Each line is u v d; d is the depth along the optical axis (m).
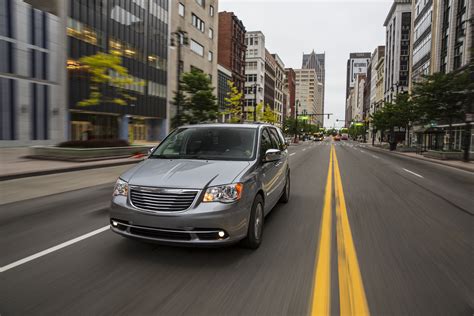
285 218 5.90
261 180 4.42
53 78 25.73
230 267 3.62
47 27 25.03
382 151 40.78
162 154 4.89
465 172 16.25
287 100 132.25
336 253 4.14
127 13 33.75
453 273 3.57
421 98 26.72
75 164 13.86
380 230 5.24
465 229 5.38
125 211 3.65
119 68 18.78
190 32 45.94
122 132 33.81
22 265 3.62
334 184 10.28
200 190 3.55
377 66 98.88
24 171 10.98
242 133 5.03
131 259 3.79
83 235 4.69
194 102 26.00
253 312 2.72
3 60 22.09
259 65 83.56
